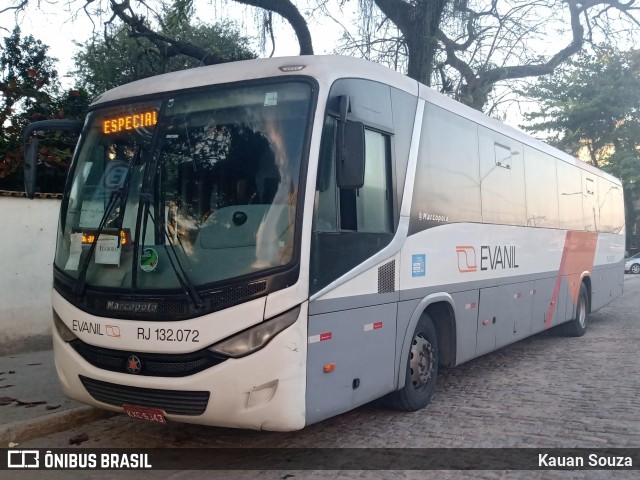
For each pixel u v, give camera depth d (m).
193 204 5.07
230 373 4.64
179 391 4.79
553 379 8.55
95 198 5.57
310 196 4.88
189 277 4.81
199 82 5.43
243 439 5.98
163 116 5.43
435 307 7.14
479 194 8.09
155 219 5.09
